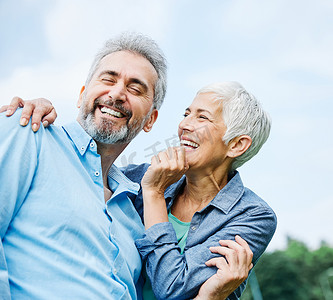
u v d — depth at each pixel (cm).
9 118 205
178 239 270
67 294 193
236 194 273
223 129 274
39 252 195
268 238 271
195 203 283
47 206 202
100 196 236
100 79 250
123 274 224
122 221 251
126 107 247
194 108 279
